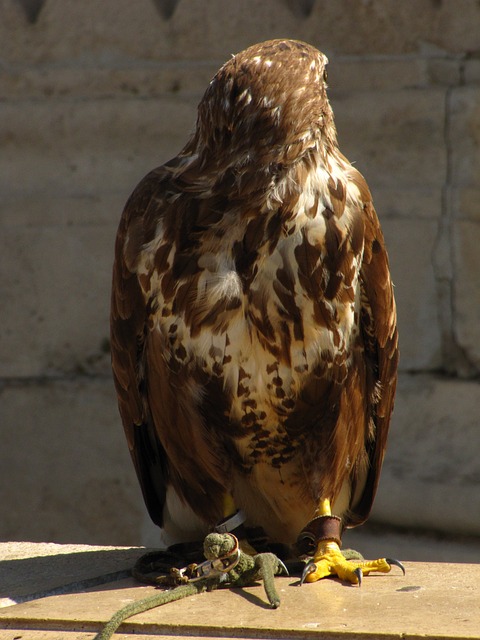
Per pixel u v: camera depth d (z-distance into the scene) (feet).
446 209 44.04
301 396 24.13
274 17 45.37
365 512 27.14
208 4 45.83
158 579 22.67
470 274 43.70
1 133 47.52
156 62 46.47
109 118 46.47
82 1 46.96
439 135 43.91
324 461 24.68
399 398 44.34
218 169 23.06
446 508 42.27
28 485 47.29
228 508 24.98
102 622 19.88
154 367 24.53
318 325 23.58
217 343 23.56
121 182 46.65
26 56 47.65
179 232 23.29
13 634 19.86
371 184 44.93
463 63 43.78
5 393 47.65
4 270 47.75
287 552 26.25
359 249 23.80
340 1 44.80
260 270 23.13
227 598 21.12
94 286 46.85
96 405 46.47
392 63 44.50
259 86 22.68
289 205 22.89
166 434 25.07
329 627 18.94
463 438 43.06
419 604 20.38
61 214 47.06
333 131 24.09
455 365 44.39
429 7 44.01
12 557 26.73
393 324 25.76
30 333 47.65
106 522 46.47
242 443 24.94
